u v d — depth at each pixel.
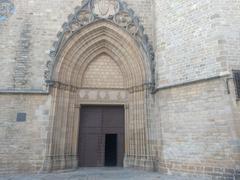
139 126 14.30
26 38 14.62
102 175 12.01
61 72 14.52
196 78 11.63
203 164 10.69
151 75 14.24
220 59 10.73
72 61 15.12
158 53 14.00
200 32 11.84
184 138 11.66
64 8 15.36
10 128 13.27
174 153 11.97
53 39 14.82
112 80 16.03
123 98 15.79
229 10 11.28
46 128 13.49
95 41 15.67
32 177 11.57
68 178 11.21
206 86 11.18
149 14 15.75
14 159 12.91
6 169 12.69
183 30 12.73
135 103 14.84
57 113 13.95
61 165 13.42
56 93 14.03
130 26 15.27
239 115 9.97
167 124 12.62
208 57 11.27
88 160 15.29
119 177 11.35
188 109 11.76
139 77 14.87
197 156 10.98
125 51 15.62
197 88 11.55
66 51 14.70
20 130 13.31
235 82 10.28
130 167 14.25
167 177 11.14
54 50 14.39
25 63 14.24
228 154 9.91
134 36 15.08
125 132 15.25
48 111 13.73
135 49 15.09
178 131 12.00
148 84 14.21
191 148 11.28
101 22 15.31
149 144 13.62
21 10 15.05
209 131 10.72
